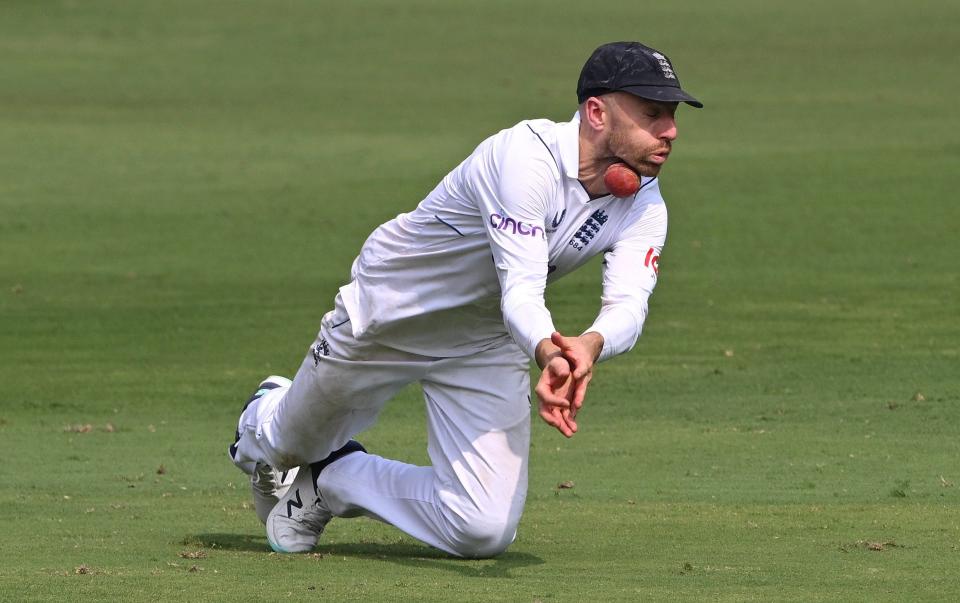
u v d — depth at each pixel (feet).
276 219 236.43
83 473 110.22
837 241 215.31
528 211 72.38
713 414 130.52
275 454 83.20
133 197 255.70
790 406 132.77
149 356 160.35
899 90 365.20
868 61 415.64
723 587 70.28
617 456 114.42
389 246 78.69
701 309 177.37
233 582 71.46
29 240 223.30
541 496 99.76
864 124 317.63
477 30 485.15
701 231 222.89
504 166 72.79
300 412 81.46
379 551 82.94
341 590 69.41
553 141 73.10
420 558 80.18
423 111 343.46
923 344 157.99
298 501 82.84
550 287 190.90
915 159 274.98
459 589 69.77
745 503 95.81
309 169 278.46
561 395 67.77
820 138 301.22
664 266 201.77
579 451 116.57
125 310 181.98
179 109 353.10
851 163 272.51
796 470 107.76
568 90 370.32
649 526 88.48
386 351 79.61
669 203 241.96
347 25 492.95
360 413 82.89
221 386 147.33
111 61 426.51
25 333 170.71
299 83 388.98
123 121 337.52
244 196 254.68
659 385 142.82
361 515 83.51
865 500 96.22
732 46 450.30
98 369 154.71
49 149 303.07
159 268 205.57
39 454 118.11
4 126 330.34
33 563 76.43
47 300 187.52
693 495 99.19
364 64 419.54
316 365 80.69
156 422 132.67
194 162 288.51
